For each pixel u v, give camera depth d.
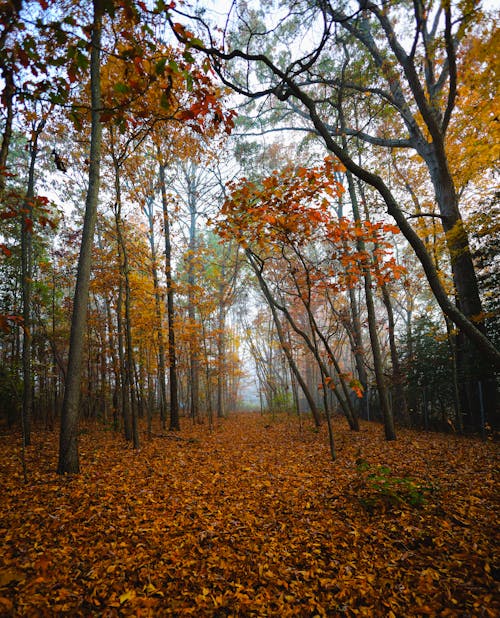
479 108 6.29
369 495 4.27
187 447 8.27
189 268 13.23
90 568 2.80
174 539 3.37
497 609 2.30
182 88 5.05
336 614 2.40
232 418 19.41
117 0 2.19
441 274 10.06
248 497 4.63
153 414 17.83
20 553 2.95
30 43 2.41
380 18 6.00
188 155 9.62
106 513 3.84
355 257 5.71
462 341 10.22
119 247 9.25
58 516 3.71
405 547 3.16
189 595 2.57
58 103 2.77
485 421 9.12
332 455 6.65
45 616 2.23
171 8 2.29
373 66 6.73
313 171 4.64
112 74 5.71
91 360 13.02
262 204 4.98
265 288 10.31
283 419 16.69
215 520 3.84
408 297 16.02
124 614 2.32
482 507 3.83
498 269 8.96
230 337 23.17
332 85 6.11
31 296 11.14
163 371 11.84
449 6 3.17
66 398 5.46
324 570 2.91
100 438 9.67
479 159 7.74
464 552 2.97
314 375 23.52
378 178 3.56
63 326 14.16
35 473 5.37
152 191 9.45
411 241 3.44
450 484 4.71
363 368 14.98
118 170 7.72
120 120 2.82
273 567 2.95
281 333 12.80
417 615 2.34
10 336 11.34
